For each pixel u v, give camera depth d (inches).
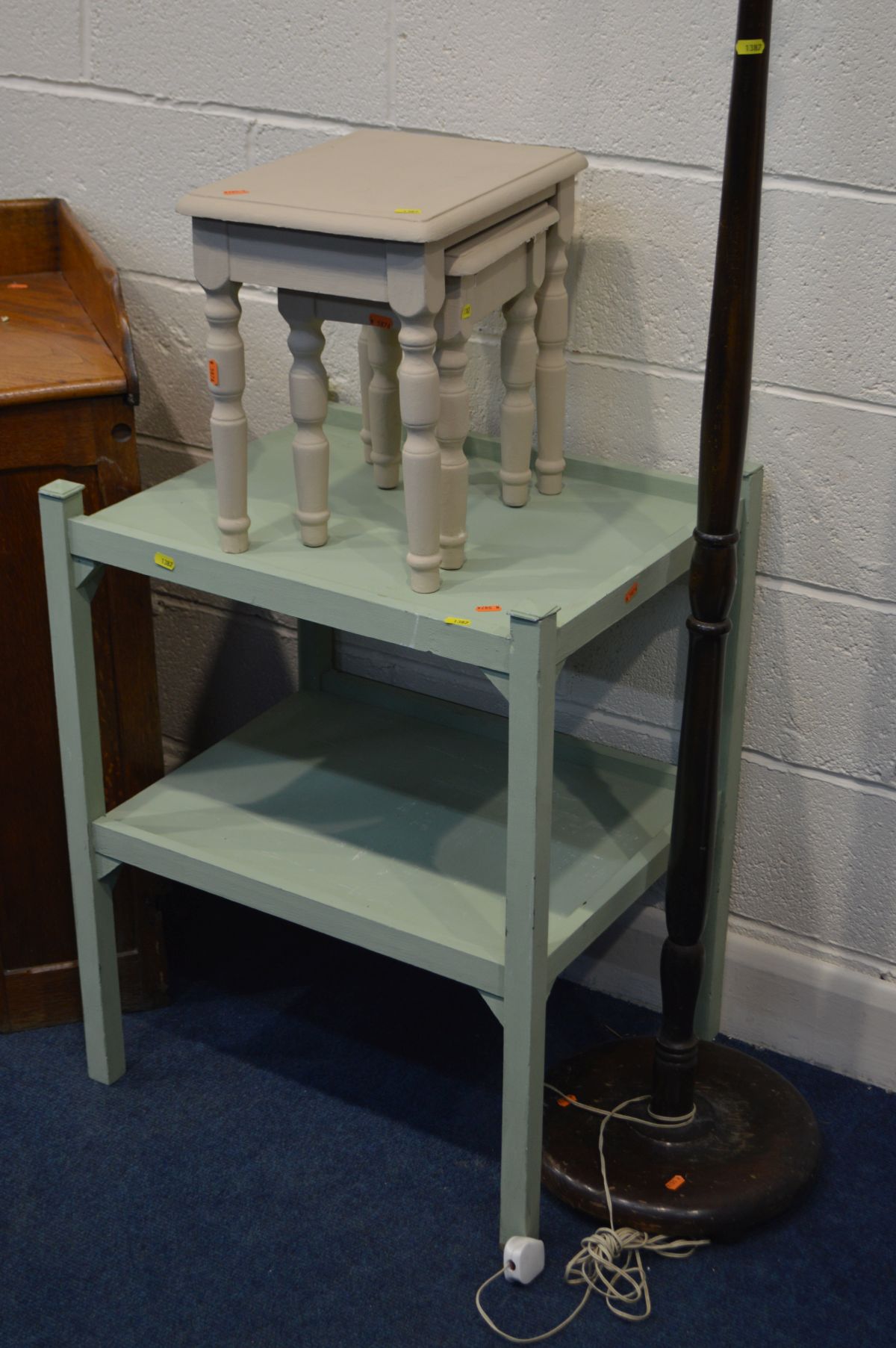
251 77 65.2
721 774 64.7
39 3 68.4
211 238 49.9
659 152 57.9
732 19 54.4
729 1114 63.3
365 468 63.2
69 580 57.8
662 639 66.4
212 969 74.5
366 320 50.4
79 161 71.1
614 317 61.4
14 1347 55.4
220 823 63.3
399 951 56.5
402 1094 67.0
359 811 64.4
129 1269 58.5
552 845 62.2
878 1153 64.5
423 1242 59.8
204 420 73.5
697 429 61.6
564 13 57.4
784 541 61.7
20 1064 68.9
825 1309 57.2
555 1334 56.2
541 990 54.3
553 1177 60.7
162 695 82.3
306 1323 56.4
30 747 65.7
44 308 68.4
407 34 61.0
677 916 58.7
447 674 72.6
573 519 58.8
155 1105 66.4
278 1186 62.2
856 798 64.7
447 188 50.3
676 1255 59.0
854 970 67.9
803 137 55.1
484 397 65.6
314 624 72.7
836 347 57.6
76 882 64.1
